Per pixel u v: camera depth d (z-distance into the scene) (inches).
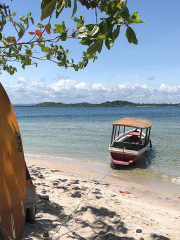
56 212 216.1
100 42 83.0
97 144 791.7
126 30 80.9
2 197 131.3
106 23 79.9
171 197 334.3
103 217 216.1
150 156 614.9
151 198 322.0
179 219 237.0
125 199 291.0
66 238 167.3
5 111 142.6
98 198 275.7
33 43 136.0
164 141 851.4
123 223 206.8
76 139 901.2
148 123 620.4
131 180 424.2
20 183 142.4
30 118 2647.6
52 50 147.4
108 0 85.0
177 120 2078.0
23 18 124.3
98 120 2155.5
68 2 80.1
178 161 565.3
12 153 140.3
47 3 79.7
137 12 79.3
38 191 281.4
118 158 534.9
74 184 338.0
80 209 230.5
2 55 148.2
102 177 434.6
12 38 143.9
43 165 497.7
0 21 126.6
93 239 170.9
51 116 3117.6
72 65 162.1
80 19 108.8
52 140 877.8
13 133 143.1
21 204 140.5
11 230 131.9
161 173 472.1
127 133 730.8
